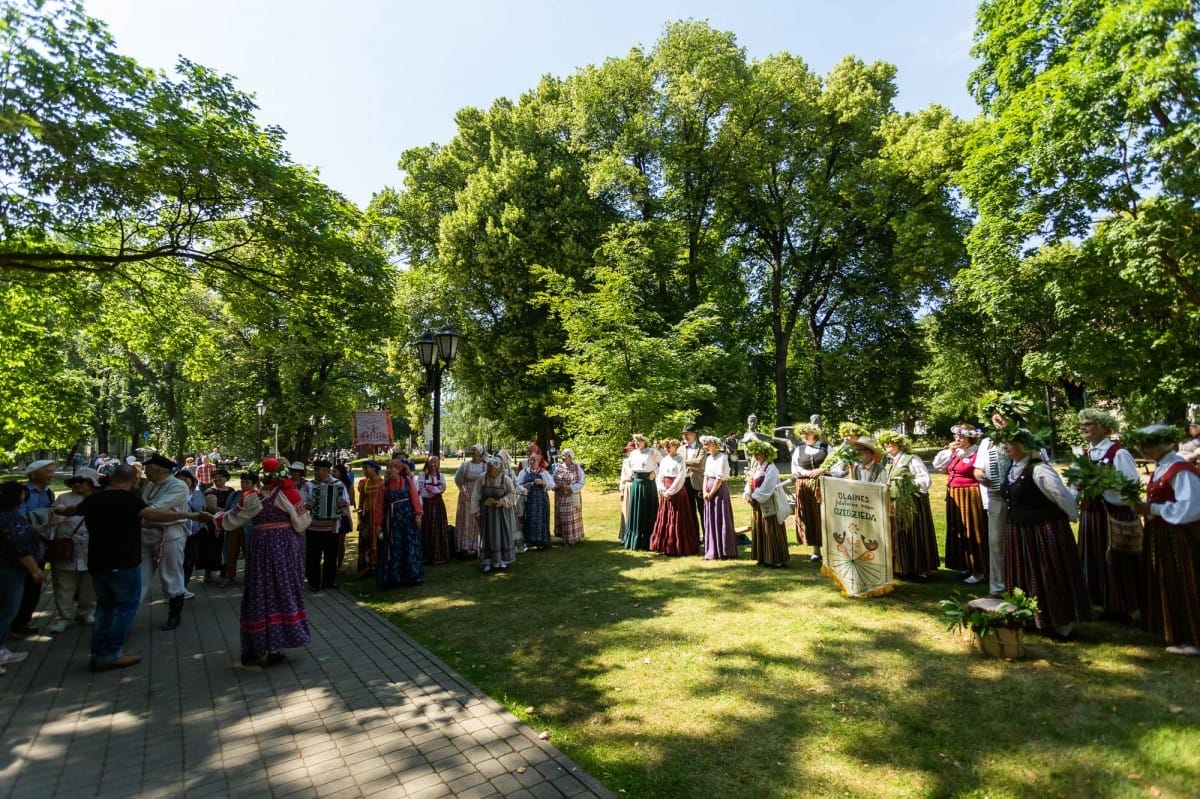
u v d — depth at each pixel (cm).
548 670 503
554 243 2369
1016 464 516
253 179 831
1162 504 457
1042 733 356
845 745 358
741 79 2345
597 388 1869
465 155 2894
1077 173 1280
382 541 820
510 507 894
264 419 2930
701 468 943
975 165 1523
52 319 1227
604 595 719
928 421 4312
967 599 620
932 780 319
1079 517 589
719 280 2792
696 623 596
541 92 3038
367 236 1193
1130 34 1015
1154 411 1327
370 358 1270
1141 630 504
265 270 971
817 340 2950
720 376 2316
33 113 634
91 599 685
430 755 368
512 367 2434
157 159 736
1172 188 1072
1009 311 1510
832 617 587
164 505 601
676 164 2441
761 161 2448
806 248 2780
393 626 640
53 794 334
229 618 702
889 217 2470
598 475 2017
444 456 6594
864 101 2406
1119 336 1346
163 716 432
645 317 2009
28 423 1213
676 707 421
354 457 4038
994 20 1545
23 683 500
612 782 333
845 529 660
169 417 3547
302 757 369
